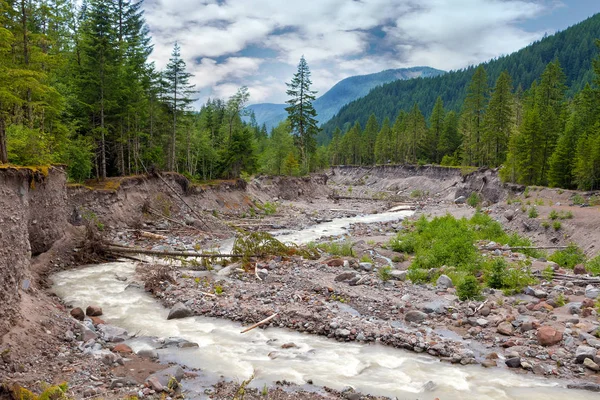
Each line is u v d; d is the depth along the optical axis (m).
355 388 9.15
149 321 13.47
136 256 23.03
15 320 10.11
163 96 45.09
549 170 48.97
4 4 20.44
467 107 84.94
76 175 31.09
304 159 79.69
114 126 36.78
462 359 10.68
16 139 21.36
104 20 31.69
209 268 20.53
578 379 9.70
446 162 93.44
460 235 26.56
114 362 9.84
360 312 14.47
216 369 9.98
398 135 115.62
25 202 12.02
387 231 37.09
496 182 58.28
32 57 23.50
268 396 8.66
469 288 15.62
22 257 11.63
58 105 26.84
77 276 18.59
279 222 43.22
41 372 8.80
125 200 32.19
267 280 18.12
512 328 12.65
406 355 11.10
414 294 16.31
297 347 11.53
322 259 22.83
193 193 42.00
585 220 27.84
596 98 53.62
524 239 28.69
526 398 8.79
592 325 12.34
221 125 67.69
